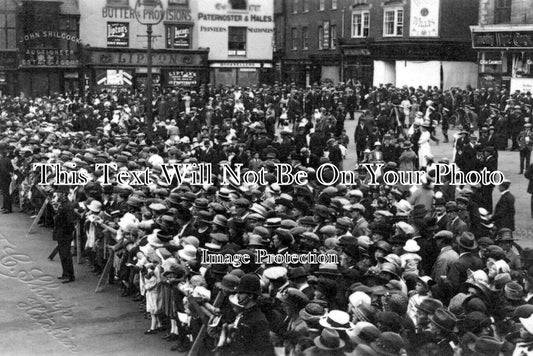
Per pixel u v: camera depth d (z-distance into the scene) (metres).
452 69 49.75
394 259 9.97
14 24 47.66
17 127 30.06
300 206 15.09
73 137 26.67
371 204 15.63
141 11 49.41
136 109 38.47
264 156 22.27
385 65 52.16
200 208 13.64
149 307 11.93
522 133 26.36
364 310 8.10
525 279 10.78
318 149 25.27
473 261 10.48
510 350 7.62
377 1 52.28
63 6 48.00
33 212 21.89
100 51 48.78
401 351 7.09
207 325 9.95
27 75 48.25
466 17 49.62
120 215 15.05
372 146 27.23
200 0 51.03
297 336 8.22
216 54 52.12
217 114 35.53
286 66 62.69
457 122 37.97
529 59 43.16
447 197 17.80
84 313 13.02
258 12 52.81
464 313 8.23
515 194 23.44
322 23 58.16
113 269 15.17
